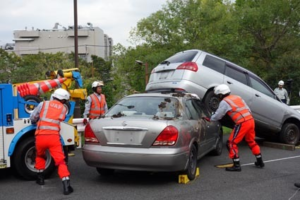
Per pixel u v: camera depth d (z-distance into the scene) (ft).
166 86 29.30
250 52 98.22
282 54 97.50
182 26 95.40
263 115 31.99
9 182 21.29
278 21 96.68
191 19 95.40
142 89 92.48
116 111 21.66
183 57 30.53
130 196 18.42
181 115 20.97
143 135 18.86
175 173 22.22
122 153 18.83
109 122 19.65
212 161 26.99
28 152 21.45
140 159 18.62
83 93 29.22
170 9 96.58
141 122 19.10
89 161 19.70
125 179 21.84
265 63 100.37
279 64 87.97
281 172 23.56
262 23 94.17
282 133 33.53
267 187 19.99
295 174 23.03
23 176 21.31
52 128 19.29
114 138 19.29
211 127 25.70
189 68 28.86
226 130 42.27
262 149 32.63
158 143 18.76
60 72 27.63
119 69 96.63
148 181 21.30
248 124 23.90
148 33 96.78
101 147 19.40
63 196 18.53
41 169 20.57
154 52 93.25
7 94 20.57
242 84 31.07
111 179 21.85
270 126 32.55
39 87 25.50
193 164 21.54
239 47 88.99
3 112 20.42
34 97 24.80
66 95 20.39
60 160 19.15
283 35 97.76
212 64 30.25
